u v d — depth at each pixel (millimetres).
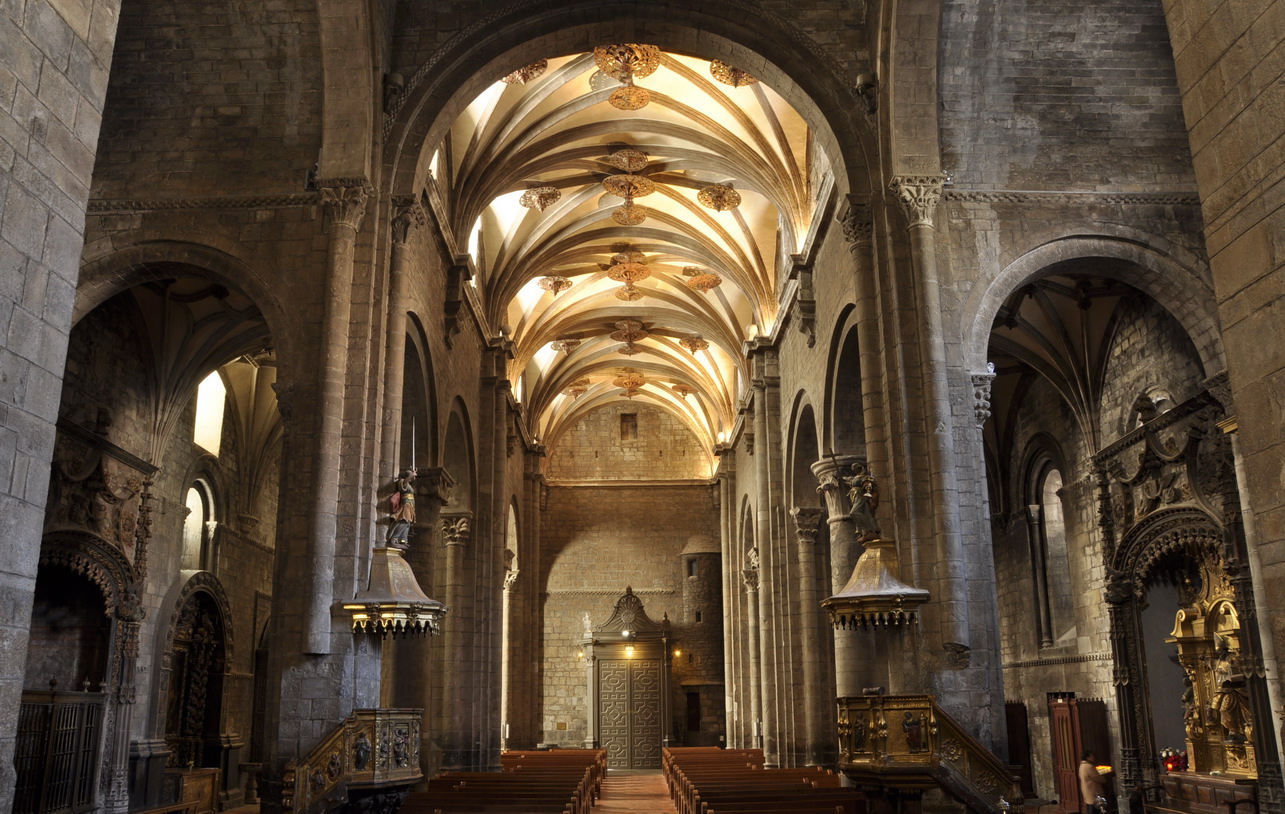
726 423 37500
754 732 29188
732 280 27500
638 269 30000
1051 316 18953
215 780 20141
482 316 25453
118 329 17406
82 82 6141
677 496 42438
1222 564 14773
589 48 16578
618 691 38938
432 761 19328
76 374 16094
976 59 15039
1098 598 19219
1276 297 5379
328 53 14812
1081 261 14727
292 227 14656
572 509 42344
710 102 21188
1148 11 14852
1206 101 5973
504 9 16047
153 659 18422
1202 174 6004
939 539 13227
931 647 13000
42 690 14844
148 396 18375
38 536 5699
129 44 14977
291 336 14180
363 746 12734
